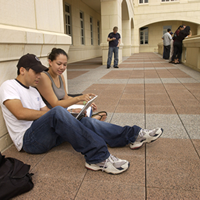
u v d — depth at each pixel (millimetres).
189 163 2006
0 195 1510
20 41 2406
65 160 2125
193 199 1551
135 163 2043
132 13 22328
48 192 1672
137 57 17641
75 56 14969
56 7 3598
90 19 19500
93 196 1616
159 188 1681
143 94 4703
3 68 2250
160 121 3086
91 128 2246
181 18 23828
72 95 3207
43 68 1962
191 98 4242
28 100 2094
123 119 3213
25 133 2059
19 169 1639
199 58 7707
